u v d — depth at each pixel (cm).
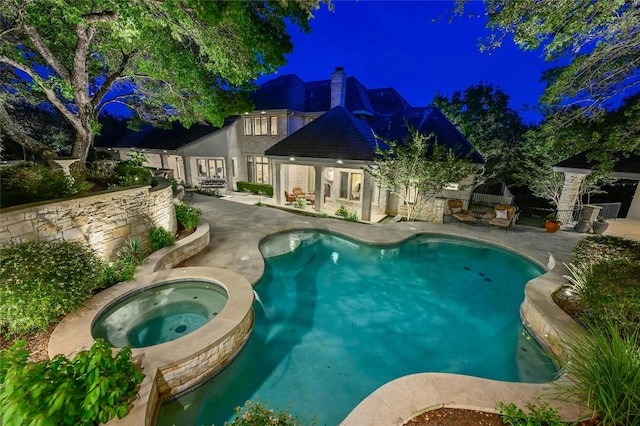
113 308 666
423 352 684
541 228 1454
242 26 602
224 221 1432
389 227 1416
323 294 937
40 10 805
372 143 1598
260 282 897
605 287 575
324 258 1183
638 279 566
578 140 747
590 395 363
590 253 779
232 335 589
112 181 1093
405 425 393
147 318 688
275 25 637
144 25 693
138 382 439
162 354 504
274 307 851
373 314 834
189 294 788
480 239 1287
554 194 1755
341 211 1628
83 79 1025
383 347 697
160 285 760
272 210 1673
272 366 623
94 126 1123
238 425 382
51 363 390
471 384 461
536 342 668
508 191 2186
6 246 575
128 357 451
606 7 467
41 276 543
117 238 837
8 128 1046
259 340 705
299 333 742
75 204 711
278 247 1212
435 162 1370
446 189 1562
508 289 983
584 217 1427
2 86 1199
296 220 1488
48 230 655
